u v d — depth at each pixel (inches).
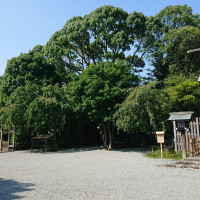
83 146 824.9
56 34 876.0
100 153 548.4
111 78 617.0
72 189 199.5
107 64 634.2
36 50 1002.7
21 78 801.6
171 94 579.8
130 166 330.0
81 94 629.0
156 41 898.1
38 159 462.0
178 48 812.0
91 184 218.4
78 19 873.5
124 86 611.5
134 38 864.3
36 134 784.9
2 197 177.9
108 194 181.3
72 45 900.0
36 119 611.8
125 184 215.2
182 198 167.5
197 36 782.5
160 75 973.2
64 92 679.7
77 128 845.8
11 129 759.1
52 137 688.4
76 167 337.1
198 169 283.6
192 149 347.6
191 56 810.8
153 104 497.4
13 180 246.7
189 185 204.7
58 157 491.2
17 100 629.9
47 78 826.8
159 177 242.7
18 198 173.8
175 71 828.0
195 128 434.3
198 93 574.6
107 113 621.3
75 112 713.0
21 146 757.3
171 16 991.0
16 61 827.4
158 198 168.4
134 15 818.2
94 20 790.5
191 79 637.3
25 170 318.3
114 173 276.2
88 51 885.2
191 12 1005.8
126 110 503.2
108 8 823.1
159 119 534.0
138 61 959.0
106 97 567.2
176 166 303.0
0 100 820.6
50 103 612.7
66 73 965.8
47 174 280.5
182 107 613.3
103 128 699.4
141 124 520.4
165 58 881.5
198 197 169.2
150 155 450.3
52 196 177.9
